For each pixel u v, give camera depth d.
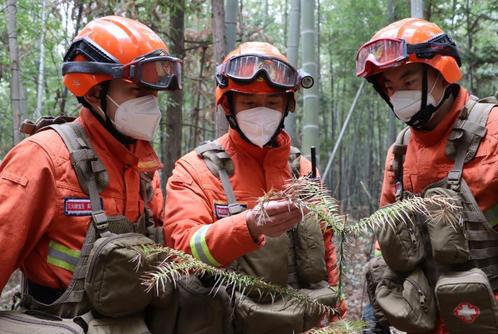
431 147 2.10
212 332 1.80
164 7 4.98
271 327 1.75
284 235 1.89
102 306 1.57
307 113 4.22
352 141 14.55
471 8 6.96
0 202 1.57
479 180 1.93
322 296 1.83
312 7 4.24
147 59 1.65
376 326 2.30
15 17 4.45
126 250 1.56
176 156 5.65
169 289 1.76
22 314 1.62
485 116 1.98
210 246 1.65
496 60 6.31
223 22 3.77
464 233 1.92
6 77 7.19
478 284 1.81
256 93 1.88
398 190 2.22
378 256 2.30
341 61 11.35
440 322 2.04
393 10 7.45
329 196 1.33
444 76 1.96
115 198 1.73
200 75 6.17
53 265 1.64
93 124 1.74
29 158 1.62
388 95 2.18
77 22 5.02
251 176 2.00
